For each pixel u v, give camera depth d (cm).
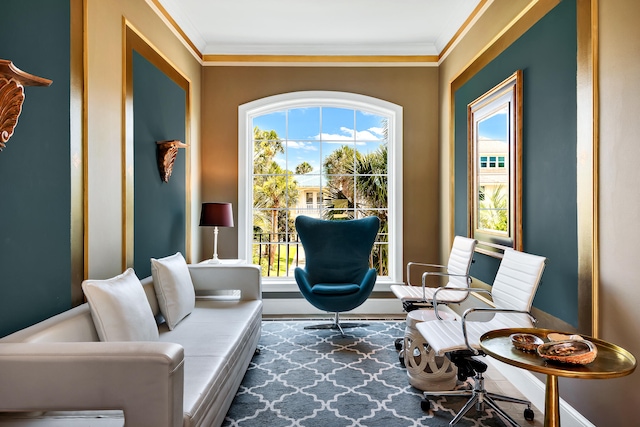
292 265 457
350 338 351
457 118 378
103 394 127
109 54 238
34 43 176
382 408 228
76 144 205
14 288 165
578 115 201
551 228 228
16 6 166
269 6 347
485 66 317
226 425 208
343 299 351
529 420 215
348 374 273
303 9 353
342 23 381
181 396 136
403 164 440
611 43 178
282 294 437
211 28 391
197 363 192
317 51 436
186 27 375
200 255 427
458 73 376
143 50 284
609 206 181
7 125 141
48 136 185
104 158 232
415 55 438
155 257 306
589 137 192
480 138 320
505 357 143
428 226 441
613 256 179
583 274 198
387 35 409
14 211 165
